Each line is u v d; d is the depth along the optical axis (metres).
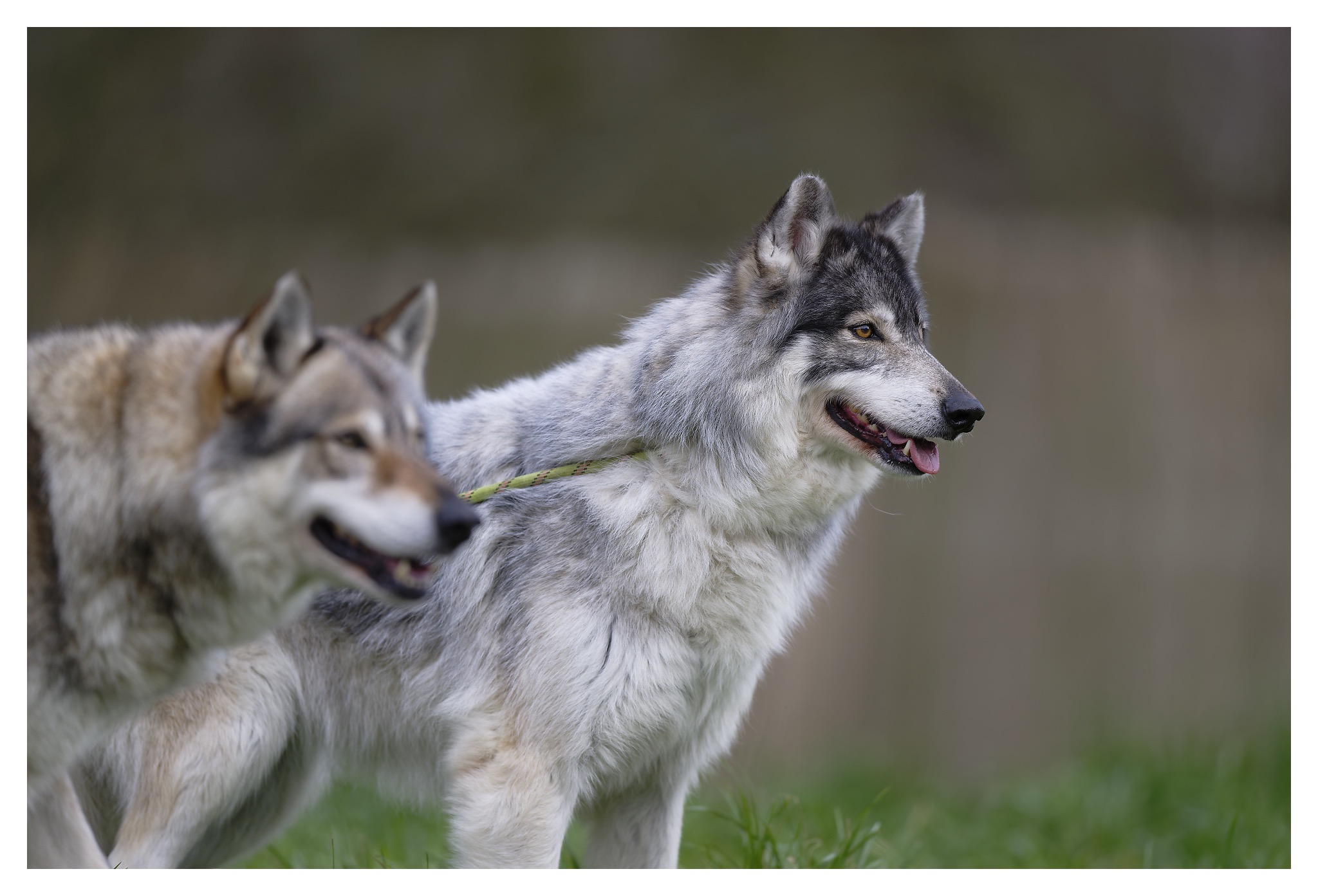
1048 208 16.66
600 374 5.80
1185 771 9.58
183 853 5.57
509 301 16.17
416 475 4.14
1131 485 15.43
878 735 13.98
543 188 16.67
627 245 16.23
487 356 16.02
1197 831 8.43
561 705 5.27
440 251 16.78
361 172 17.25
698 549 5.37
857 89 16.39
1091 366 15.84
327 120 17.41
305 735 5.93
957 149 16.52
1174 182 17.30
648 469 5.48
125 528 4.23
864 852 6.54
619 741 5.39
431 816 7.29
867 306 5.54
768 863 6.24
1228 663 14.76
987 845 8.22
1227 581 15.18
